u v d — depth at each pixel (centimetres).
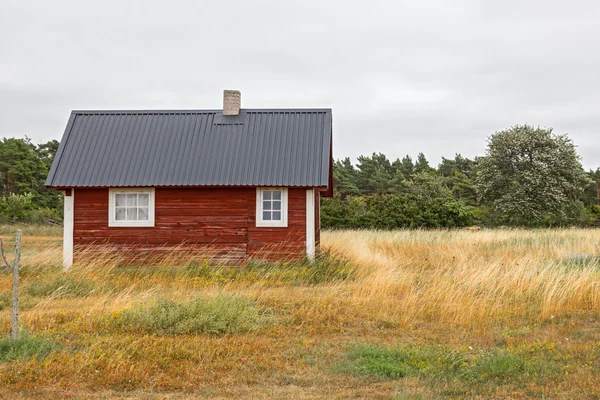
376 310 1270
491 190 5531
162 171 2064
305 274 1783
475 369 849
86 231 2059
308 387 790
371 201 4603
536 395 757
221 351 947
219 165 2078
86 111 2294
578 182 5428
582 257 2097
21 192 7044
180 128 2220
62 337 1013
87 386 785
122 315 1122
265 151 2117
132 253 2052
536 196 5228
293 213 2034
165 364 878
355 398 746
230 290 1515
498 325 1165
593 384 788
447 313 1235
